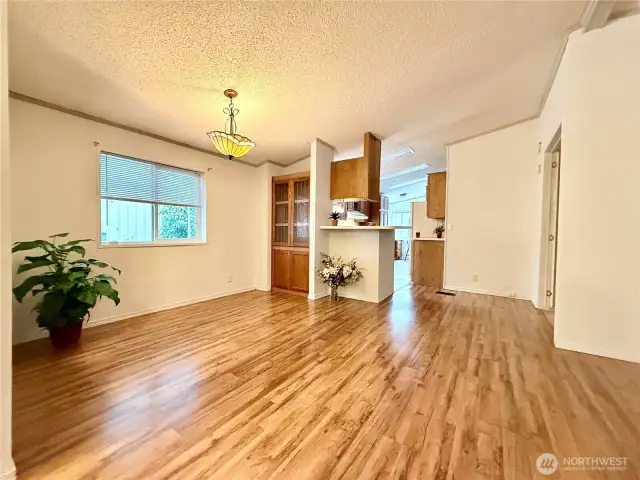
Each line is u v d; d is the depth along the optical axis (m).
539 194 3.96
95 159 3.11
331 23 2.05
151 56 2.22
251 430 1.54
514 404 1.77
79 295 2.44
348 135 4.25
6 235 1.17
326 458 1.35
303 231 4.76
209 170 4.36
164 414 1.67
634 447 1.42
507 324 3.26
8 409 1.19
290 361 2.34
